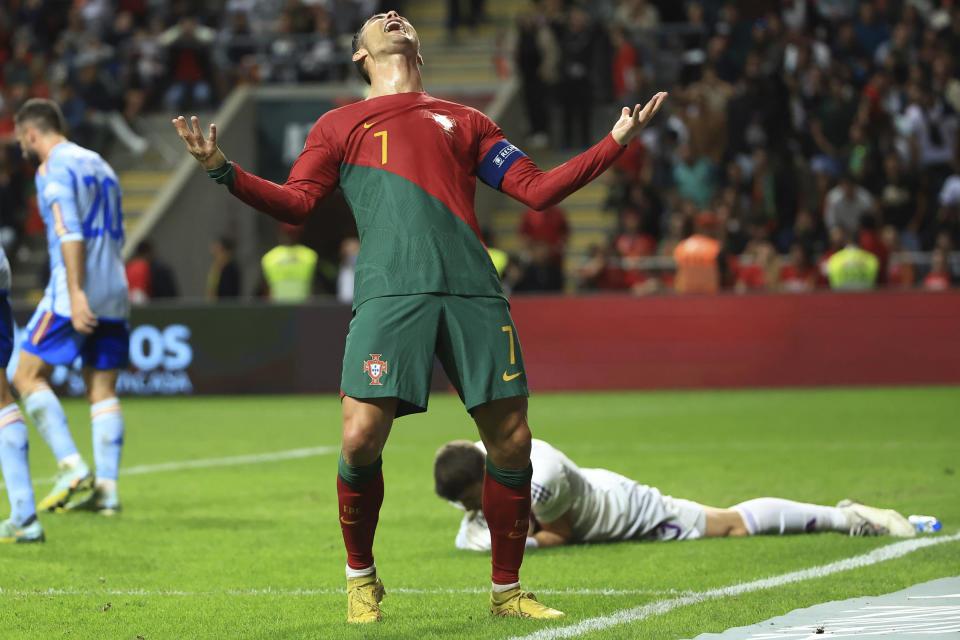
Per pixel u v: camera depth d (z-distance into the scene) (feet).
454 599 34.50
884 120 144.05
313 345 123.65
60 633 30.68
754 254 131.75
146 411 108.68
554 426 89.25
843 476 59.98
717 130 148.66
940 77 147.54
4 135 169.78
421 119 31.07
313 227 172.65
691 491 55.77
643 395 117.70
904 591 33.22
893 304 118.83
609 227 160.15
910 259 131.34
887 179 140.36
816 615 30.45
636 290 130.00
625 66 157.58
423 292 29.94
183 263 167.02
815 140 147.13
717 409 100.68
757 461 66.85
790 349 120.37
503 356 30.30
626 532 42.57
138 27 182.70
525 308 124.98
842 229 125.08
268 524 49.37
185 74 174.29
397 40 31.94
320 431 90.33
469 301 30.25
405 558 41.73
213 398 122.72
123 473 66.74
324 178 31.14
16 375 51.85
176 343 124.57
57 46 181.27
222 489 60.18
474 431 88.84
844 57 154.81
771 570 37.47
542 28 159.53
